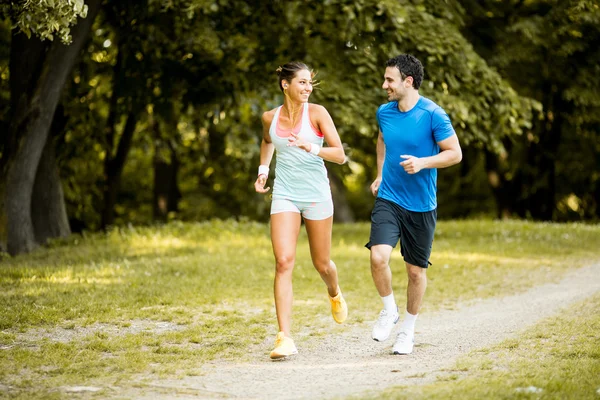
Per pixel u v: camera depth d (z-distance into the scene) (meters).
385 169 10.03
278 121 9.79
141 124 31.94
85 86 27.20
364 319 12.90
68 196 30.66
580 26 27.27
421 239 9.92
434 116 9.62
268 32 23.89
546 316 12.62
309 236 9.99
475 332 11.66
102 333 11.02
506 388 7.55
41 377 8.64
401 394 7.44
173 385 8.40
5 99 25.98
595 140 40.41
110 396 7.86
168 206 44.19
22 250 21.31
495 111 24.28
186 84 26.27
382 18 21.47
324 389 8.19
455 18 24.61
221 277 16.62
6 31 25.33
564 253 22.08
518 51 27.56
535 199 41.44
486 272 18.67
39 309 12.46
